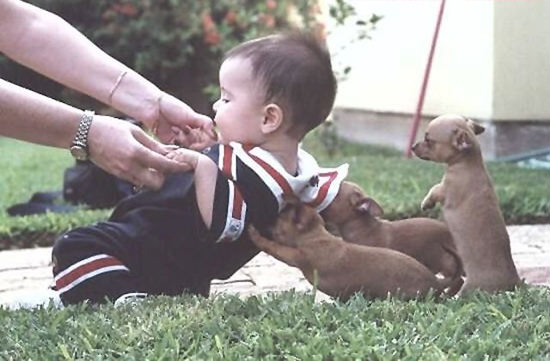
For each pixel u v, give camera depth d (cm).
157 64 1548
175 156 389
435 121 403
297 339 317
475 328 333
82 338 326
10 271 607
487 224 393
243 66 396
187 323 339
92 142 388
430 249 413
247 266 590
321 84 398
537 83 1015
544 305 362
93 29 1602
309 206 402
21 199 943
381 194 784
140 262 407
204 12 1482
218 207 384
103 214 757
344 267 379
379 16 1173
